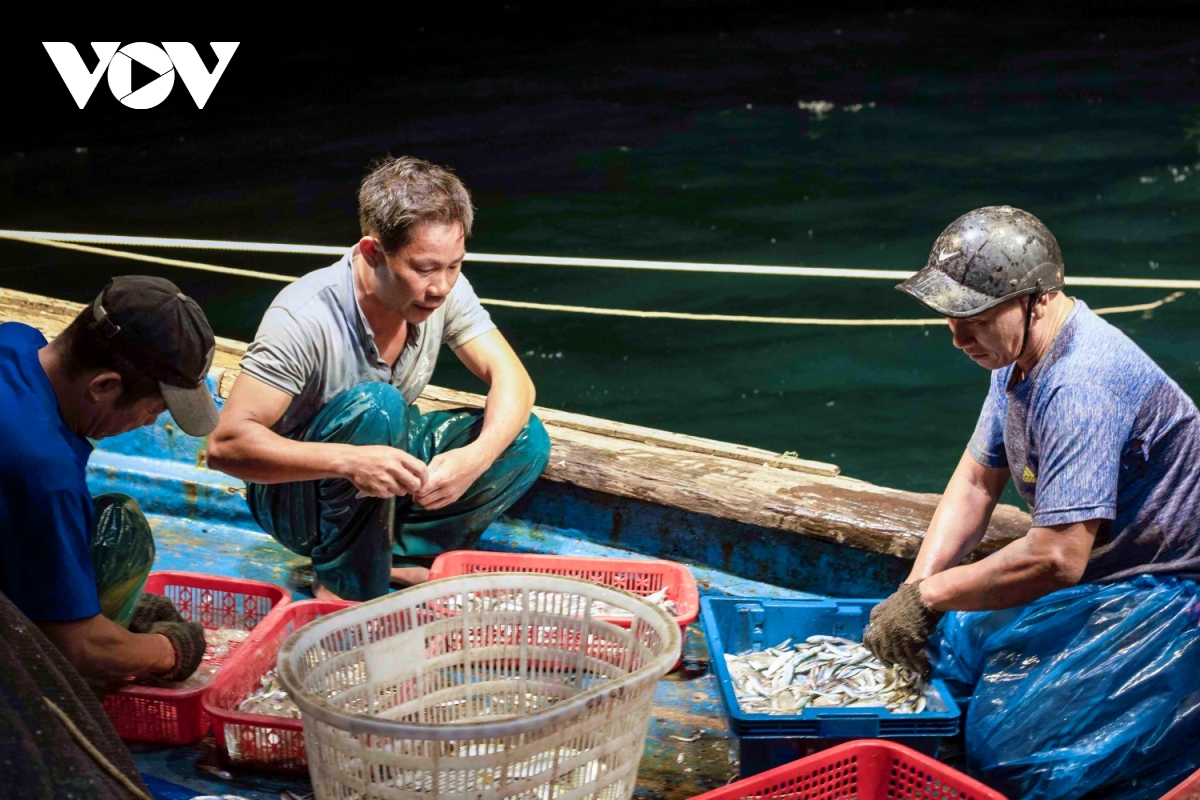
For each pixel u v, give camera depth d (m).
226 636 3.50
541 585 2.90
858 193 11.72
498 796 2.33
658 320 8.95
